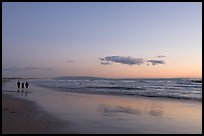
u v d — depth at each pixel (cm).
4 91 3628
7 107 1666
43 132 993
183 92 4478
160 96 3291
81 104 2066
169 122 1309
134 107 1956
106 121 1295
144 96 3209
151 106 2055
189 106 2086
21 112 1470
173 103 2328
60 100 2380
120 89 5319
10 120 1195
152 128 1159
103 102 2289
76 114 1496
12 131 986
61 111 1597
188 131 1109
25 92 3544
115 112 1639
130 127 1166
